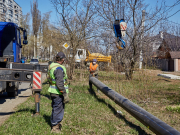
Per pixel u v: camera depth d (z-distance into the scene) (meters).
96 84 8.24
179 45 30.16
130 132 4.57
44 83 11.81
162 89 10.49
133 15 12.66
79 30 13.41
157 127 3.88
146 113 4.52
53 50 15.81
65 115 5.45
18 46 8.77
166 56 29.62
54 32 14.47
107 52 11.08
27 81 5.03
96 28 13.03
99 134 4.30
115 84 8.46
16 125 4.50
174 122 5.46
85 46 12.79
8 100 7.51
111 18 13.05
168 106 6.93
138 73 8.75
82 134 4.23
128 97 8.08
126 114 6.13
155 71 8.58
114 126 4.87
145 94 8.46
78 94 8.45
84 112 5.78
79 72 13.02
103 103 7.06
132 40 12.44
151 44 12.70
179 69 27.58
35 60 36.12
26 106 6.18
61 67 4.02
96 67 9.45
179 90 10.39
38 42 54.72
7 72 4.93
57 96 4.06
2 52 7.82
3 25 7.84
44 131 4.20
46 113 5.45
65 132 4.22
